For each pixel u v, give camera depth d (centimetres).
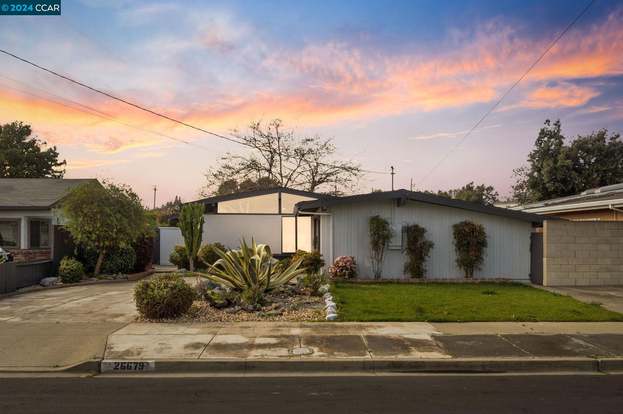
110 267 1773
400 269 1571
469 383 630
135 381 642
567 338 820
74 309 1087
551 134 3152
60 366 700
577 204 1855
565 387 613
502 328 888
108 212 1653
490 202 4691
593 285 1489
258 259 1145
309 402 550
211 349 753
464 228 1545
